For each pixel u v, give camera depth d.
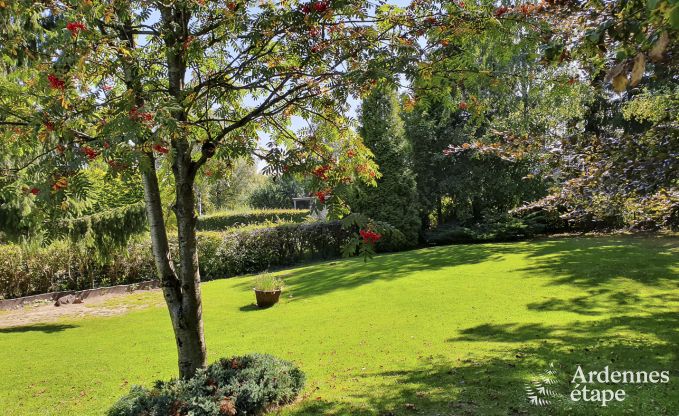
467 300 7.09
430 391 3.81
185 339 3.58
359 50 2.90
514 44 2.93
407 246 14.59
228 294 9.29
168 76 3.29
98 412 3.88
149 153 2.62
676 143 3.33
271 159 3.02
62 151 2.51
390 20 2.95
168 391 3.38
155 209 3.52
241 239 13.41
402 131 14.47
